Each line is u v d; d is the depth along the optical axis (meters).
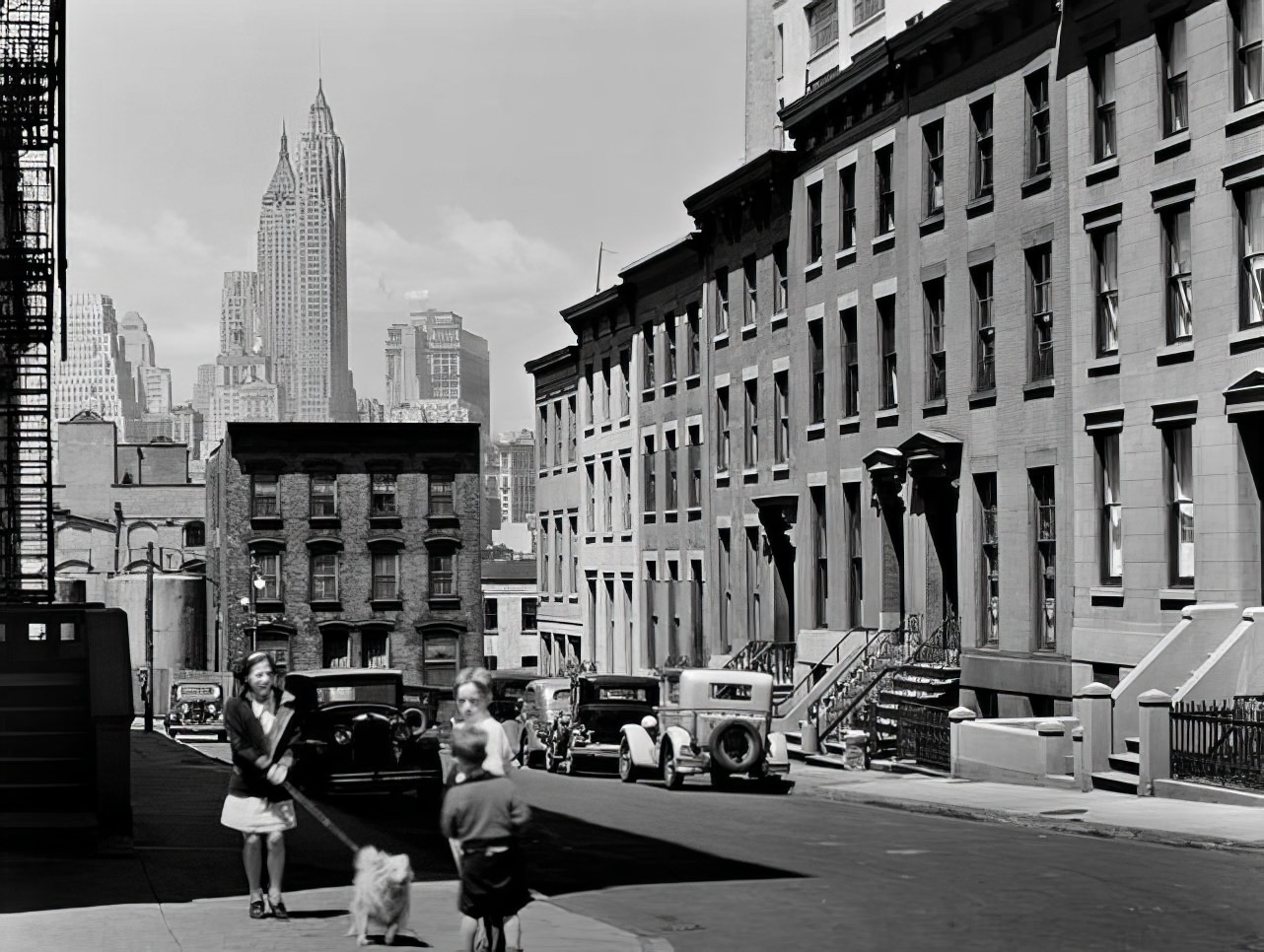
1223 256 26.98
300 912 13.91
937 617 36.66
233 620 78.50
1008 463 33.47
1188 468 28.14
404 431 79.94
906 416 37.78
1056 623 31.83
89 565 117.25
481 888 10.83
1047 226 32.12
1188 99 27.98
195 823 21.75
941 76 36.28
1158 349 28.58
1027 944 12.79
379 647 79.44
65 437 119.38
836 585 41.41
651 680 38.12
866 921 14.02
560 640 68.56
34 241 33.81
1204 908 14.40
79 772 18.67
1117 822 21.25
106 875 15.78
